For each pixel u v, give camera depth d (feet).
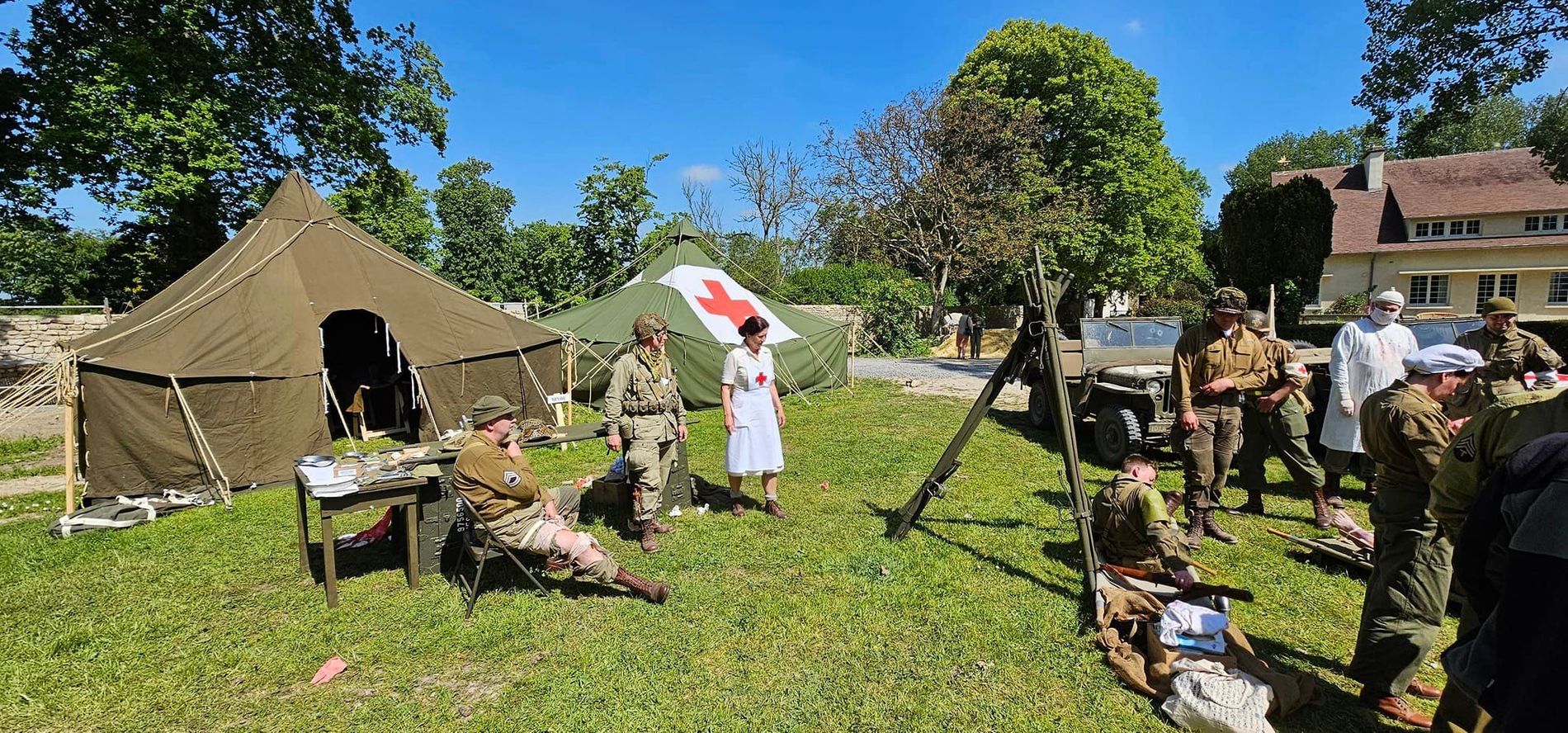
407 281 29.53
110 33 46.93
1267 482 20.83
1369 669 9.25
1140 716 9.25
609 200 64.75
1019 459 24.45
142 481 21.33
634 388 15.53
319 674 10.62
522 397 30.32
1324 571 13.99
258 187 53.72
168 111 44.19
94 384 20.80
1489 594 6.02
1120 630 11.27
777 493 19.71
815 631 11.69
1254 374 15.60
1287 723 9.00
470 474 12.52
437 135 62.28
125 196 45.16
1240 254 41.98
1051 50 81.71
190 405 22.06
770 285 105.29
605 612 12.51
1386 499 9.33
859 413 35.22
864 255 95.30
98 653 11.42
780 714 9.48
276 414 23.70
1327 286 95.91
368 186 59.88
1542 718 4.69
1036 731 8.98
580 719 9.46
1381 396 9.53
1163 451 25.25
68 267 103.24
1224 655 9.78
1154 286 97.04
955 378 51.80
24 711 9.78
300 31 52.60
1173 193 94.99
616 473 18.54
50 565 15.65
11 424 32.30
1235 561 14.53
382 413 36.19
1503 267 86.07
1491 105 128.88
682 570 14.40
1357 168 103.04
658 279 42.39
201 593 13.75
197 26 47.44
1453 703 8.20
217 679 10.68
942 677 10.28
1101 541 13.99
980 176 79.51
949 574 13.89
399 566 14.93
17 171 43.75
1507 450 6.56
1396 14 40.34
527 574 12.90
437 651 11.34
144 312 24.49
